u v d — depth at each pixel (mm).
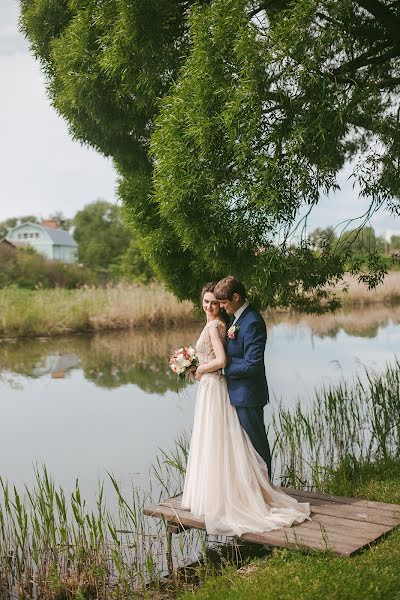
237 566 4711
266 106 5887
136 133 8203
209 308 5031
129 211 8336
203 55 5859
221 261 6504
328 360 14148
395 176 6809
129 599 4383
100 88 7574
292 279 6852
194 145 6102
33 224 73188
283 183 5848
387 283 29734
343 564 3992
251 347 4793
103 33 7281
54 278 35281
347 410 8664
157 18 6746
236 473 4766
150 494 6426
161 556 4996
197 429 4941
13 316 19906
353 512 4895
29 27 8328
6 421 9703
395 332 19234
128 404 10648
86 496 6461
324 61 5836
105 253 60594
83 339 19109
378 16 6715
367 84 6559
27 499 6430
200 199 6297
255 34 5629
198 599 3932
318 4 5727
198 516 4816
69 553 4711
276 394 10773
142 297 22359
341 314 25469
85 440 8547
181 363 4973
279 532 4535
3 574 4801
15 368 14312
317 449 7117
